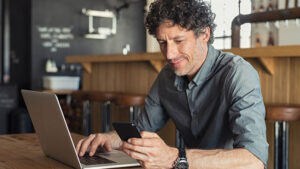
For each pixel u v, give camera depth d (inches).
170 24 53.2
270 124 107.9
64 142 51.3
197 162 47.8
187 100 64.5
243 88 55.0
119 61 161.5
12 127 220.5
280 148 93.1
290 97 106.3
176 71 56.9
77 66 258.4
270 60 107.4
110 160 54.9
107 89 173.3
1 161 55.6
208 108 62.0
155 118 72.2
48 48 254.2
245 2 218.4
